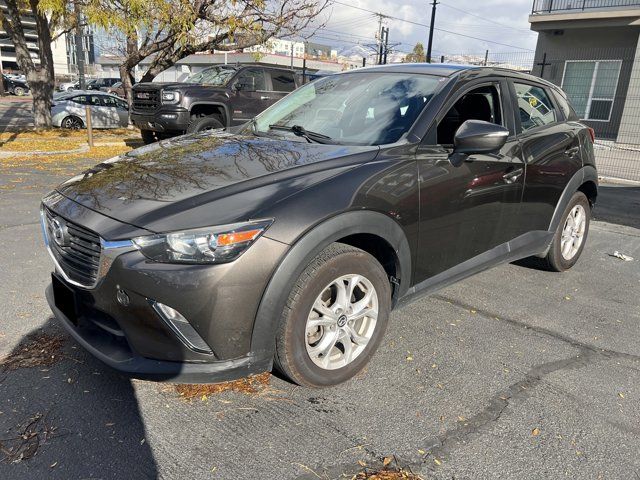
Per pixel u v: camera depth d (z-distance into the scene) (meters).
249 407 2.65
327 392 2.81
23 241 5.12
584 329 3.73
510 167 3.69
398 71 3.79
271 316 2.44
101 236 2.39
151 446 2.35
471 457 2.36
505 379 3.02
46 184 8.09
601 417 2.70
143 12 13.07
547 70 18.70
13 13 15.23
